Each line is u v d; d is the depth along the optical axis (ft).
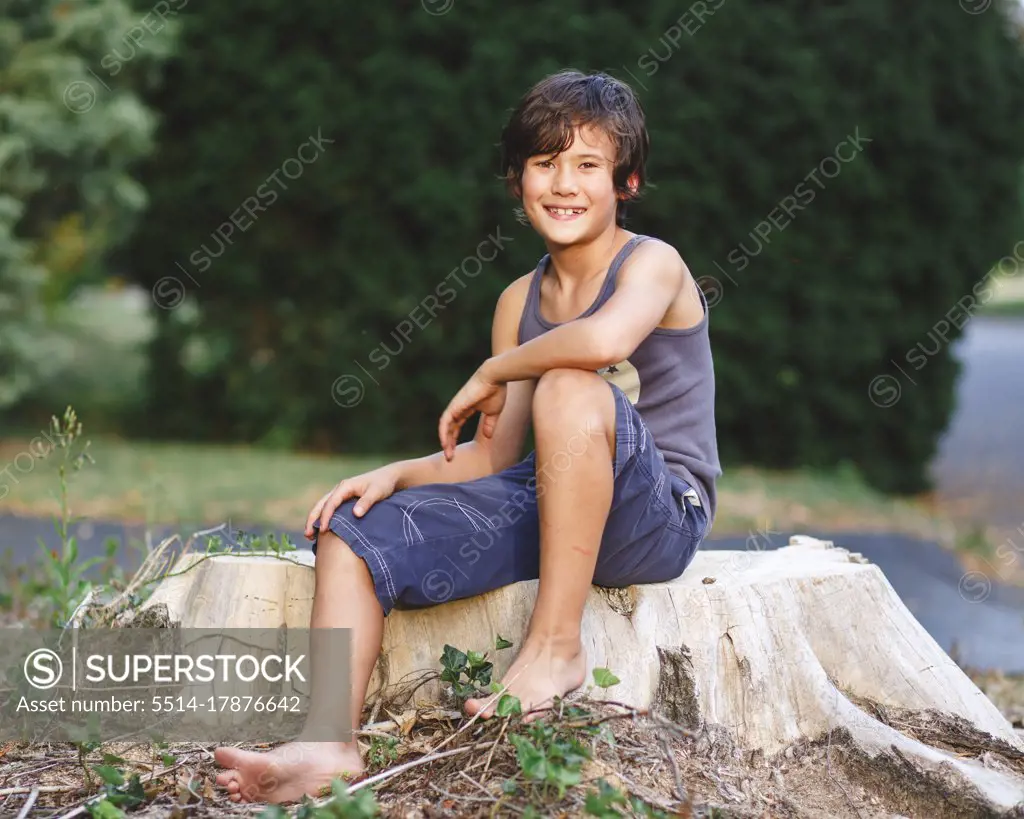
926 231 30.76
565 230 9.99
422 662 10.21
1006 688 15.70
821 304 30.17
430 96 29.66
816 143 29.48
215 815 8.23
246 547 11.89
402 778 8.58
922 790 9.09
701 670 9.65
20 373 34.81
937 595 22.09
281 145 30.78
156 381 34.47
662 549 9.85
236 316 32.65
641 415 10.44
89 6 32.94
